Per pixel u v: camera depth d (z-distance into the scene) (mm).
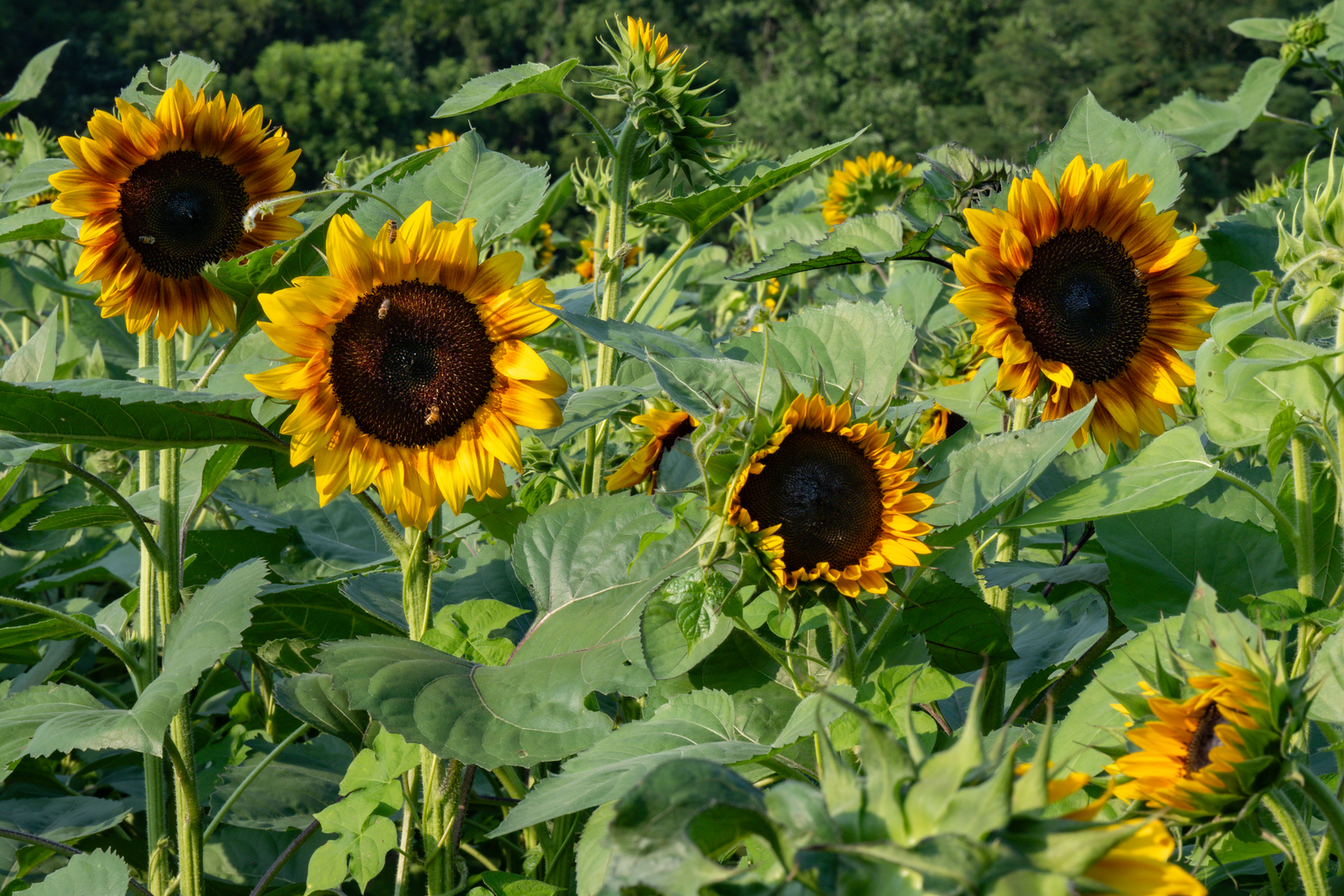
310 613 2545
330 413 1923
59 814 2662
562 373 2525
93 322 4273
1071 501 1854
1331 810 1167
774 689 1983
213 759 2898
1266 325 2125
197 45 50062
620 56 2766
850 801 871
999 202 2422
